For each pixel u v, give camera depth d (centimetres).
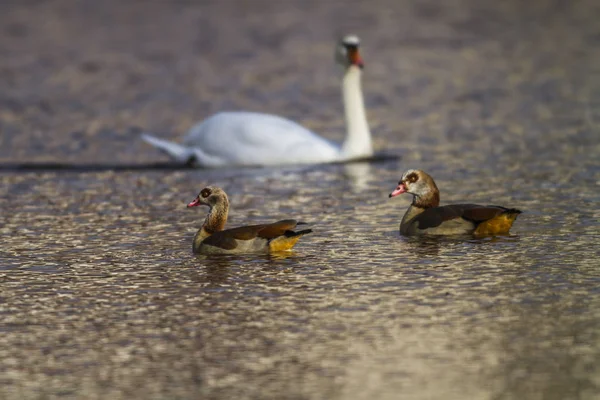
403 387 1003
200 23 4775
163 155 2448
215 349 1108
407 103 3042
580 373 1025
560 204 1766
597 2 5138
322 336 1135
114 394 1004
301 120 2878
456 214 1556
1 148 2500
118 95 3253
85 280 1370
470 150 2361
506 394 983
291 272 1380
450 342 1110
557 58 3772
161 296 1291
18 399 998
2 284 1357
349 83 2295
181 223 1716
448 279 1329
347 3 5338
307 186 2022
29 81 3484
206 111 3012
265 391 1002
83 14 5019
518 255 1434
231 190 2000
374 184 2028
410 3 5281
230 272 1388
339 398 983
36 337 1158
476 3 5228
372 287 1303
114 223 1719
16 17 4925
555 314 1187
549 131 2553
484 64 3694
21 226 1698
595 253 1437
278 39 4347
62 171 2234
